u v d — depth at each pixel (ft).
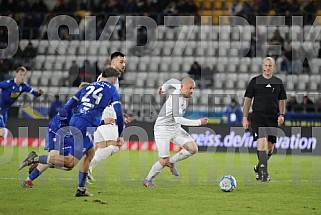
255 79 133.39
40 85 262.47
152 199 104.42
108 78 104.47
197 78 248.32
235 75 255.50
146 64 263.70
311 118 213.66
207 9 279.49
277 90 132.77
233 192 115.03
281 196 111.04
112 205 97.25
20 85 164.96
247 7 270.67
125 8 277.44
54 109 228.22
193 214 90.94
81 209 93.04
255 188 121.39
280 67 252.21
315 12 269.03
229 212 93.30
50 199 102.01
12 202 98.68
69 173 139.23
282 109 134.82
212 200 104.58
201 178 136.87
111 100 103.60
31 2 281.74
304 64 253.65
